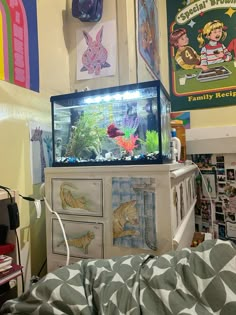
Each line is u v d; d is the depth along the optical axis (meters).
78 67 1.37
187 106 1.79
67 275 0.65
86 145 1.01
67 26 1.39
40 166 1.15
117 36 1.26
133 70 1.28
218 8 1.72
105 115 0.98
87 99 1.01
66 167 0.98
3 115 0.97
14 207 0.79
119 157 0.94
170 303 0.56
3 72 0.97
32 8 1.14
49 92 1.23
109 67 1.28
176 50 1.83
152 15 1.64
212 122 1.73
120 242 0.87
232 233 1.65
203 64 1.76
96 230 0.91
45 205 1.02
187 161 1.52
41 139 1.16
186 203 1.20
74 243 0.94
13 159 1.01
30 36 1.12
